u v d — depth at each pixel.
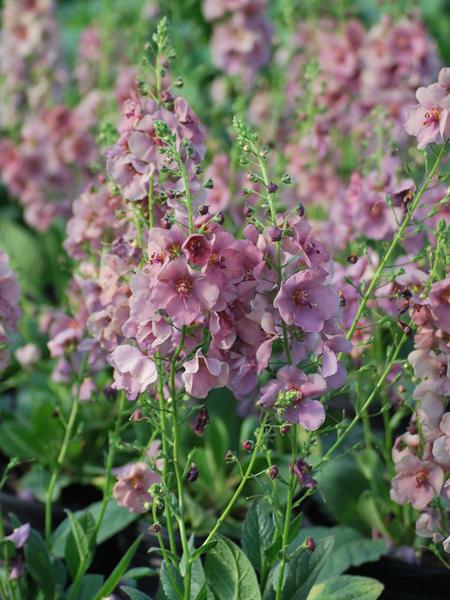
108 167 0.79
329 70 1.26
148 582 0.98
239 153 1.16
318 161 1.18
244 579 0.76
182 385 0.76
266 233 0.71
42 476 1.06
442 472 0.80
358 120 1.24
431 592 0.95
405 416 1.06
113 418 1.09
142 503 0.83
